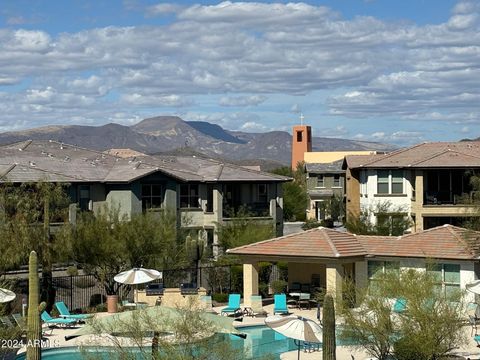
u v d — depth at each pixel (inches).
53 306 1390.3
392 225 1971.0
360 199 2297.0
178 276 1616.6
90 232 1494.8
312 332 967.6
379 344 959.6
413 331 928.9
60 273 1769.2
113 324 828.6
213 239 2167.8
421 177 2078.0
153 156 2468.0
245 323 1357.0
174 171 2148.1
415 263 1453.0
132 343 833.5
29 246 1375.5
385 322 938.7
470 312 1328.7
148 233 1551.4
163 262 1573.6
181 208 2134.6
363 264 1491.1
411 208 2134.6
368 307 954.7
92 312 1408.7
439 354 929.5
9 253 1326.3
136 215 1647.4
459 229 1503.4
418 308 927.0
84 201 1998.0
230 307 1416.1
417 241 1481.3
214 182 2166.6
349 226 2023.9
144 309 863.1
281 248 1488.7
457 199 2037.4
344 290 1035.3
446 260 1418.6
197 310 891.4
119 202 1867.6
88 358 837.2
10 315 1161.4
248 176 2237.9
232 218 2069.4
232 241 1851.6
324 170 3587.6
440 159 2084.2
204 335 784.3
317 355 1139.3
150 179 2038.6
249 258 1512.1
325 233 1494.8
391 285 975.0
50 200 1475.1
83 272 1720.0
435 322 920.3
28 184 1491.1
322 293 1325.0
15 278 1471.5
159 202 2070.6
